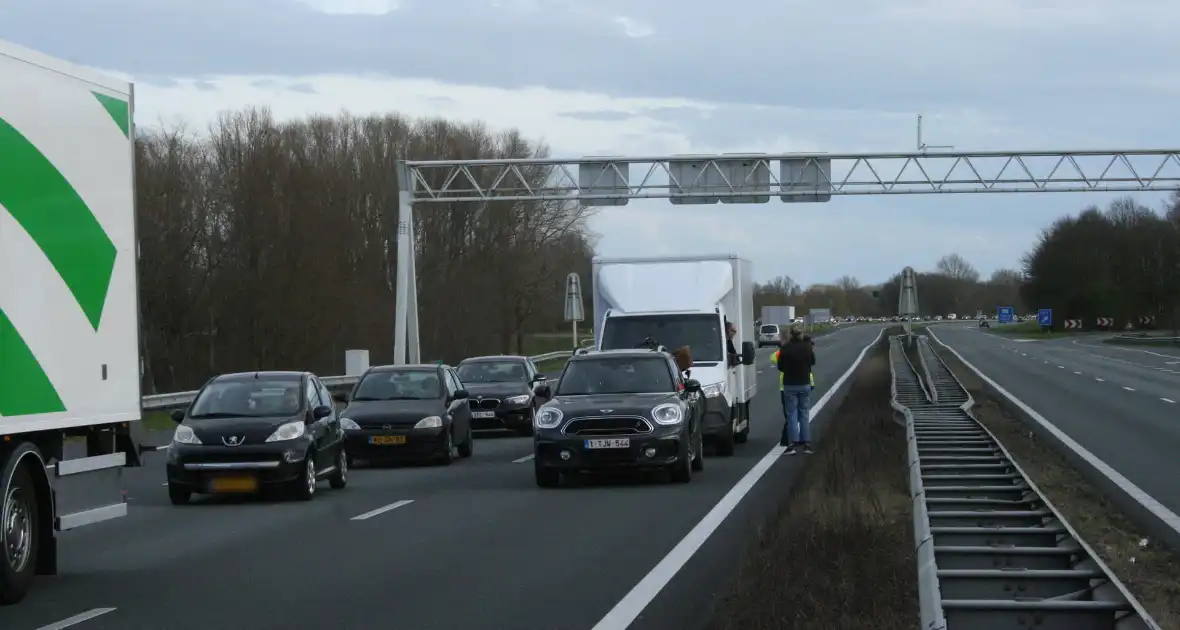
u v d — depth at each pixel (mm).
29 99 9477
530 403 28547
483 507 15234
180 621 8680
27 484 9539
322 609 9023
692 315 22297
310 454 16594
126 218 11016
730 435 21406
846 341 104625
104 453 10836
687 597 9328
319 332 56031
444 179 64688
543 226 66438
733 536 12430
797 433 21844
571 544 12023
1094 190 42594
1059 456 19672
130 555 11828
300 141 61562
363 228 63344
